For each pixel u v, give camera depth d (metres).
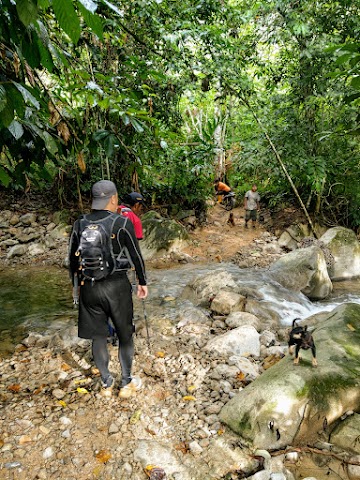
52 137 2.34
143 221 8.38
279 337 4.28
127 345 2.88
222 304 4.68
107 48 5.79
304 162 7.88
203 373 3.31
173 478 2.27
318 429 2.64
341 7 7.00
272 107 8.47
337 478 2.30
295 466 2.39
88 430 2.63
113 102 2.77
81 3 1.09
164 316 4.64
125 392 2.95
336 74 2.27
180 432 2.65
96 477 2.27
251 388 2.85
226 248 8.27
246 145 9.19
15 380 3.21
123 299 2.74
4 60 2.25
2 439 2.52
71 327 4.07
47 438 2.54
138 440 2.55
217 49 5.73
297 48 7.64
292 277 5.92
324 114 8.43
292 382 2.74
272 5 7.21
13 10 1.53
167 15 5.62
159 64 6.02
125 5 5.38
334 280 6.92
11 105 1.51
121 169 8.73
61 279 6.26
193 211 9.72
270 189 10.52
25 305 5.10
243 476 2.30
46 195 9.95
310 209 9.32
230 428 2.66
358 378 2.88
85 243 2.57
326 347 3.24
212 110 13.33
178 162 9.39
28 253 7.64
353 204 8.84
